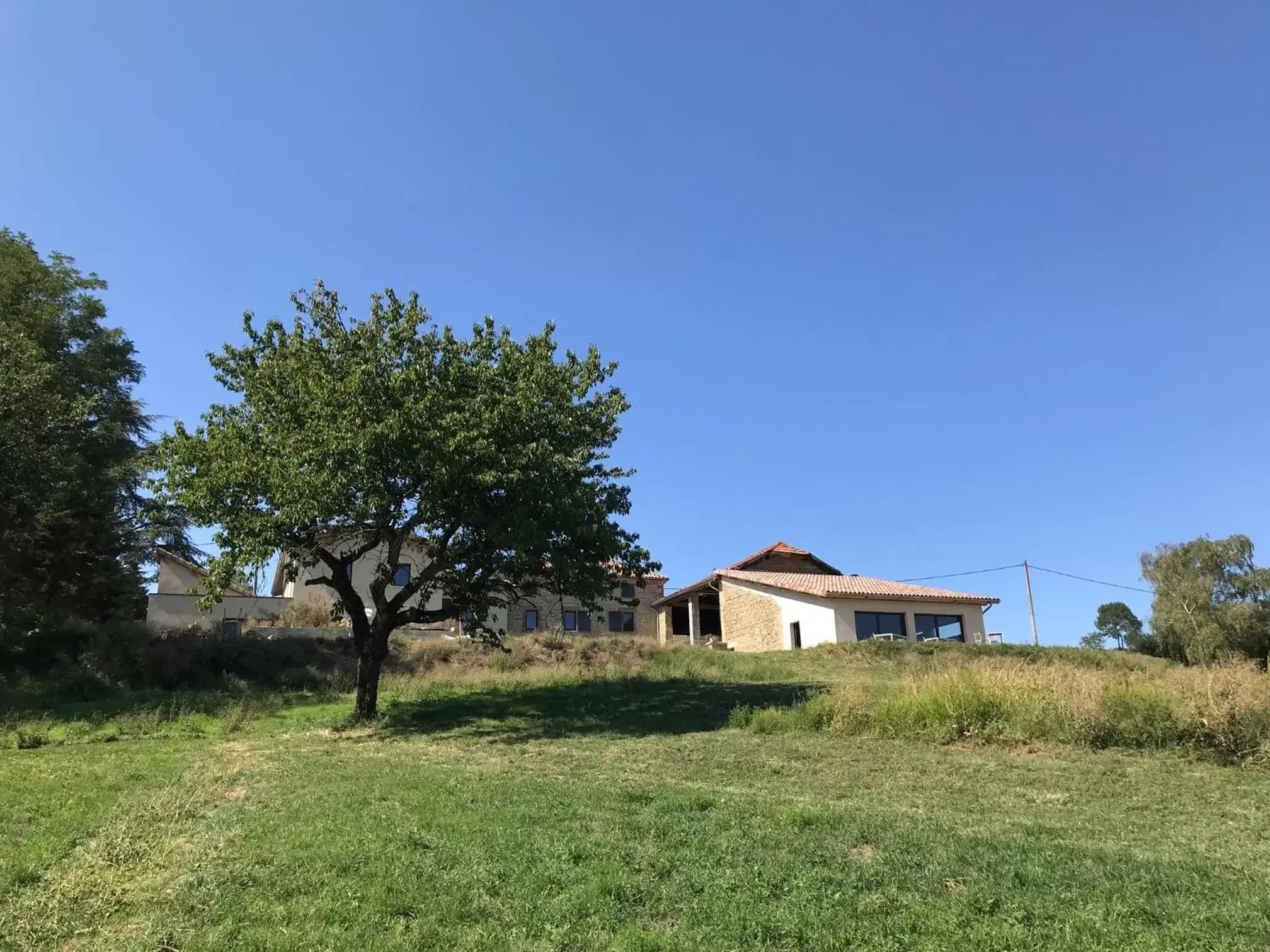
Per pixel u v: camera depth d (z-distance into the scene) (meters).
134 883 6.68
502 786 10.30
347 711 21.27
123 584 32.50
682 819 8.27
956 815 8.86
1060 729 13.83
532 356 20.39
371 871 6.52
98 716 19.84
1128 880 6.21
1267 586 44.88
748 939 5.24
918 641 35.41
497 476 17.36
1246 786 10.46
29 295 29.36
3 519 23.75
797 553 50.50
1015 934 5.18
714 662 30.23
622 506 21.17
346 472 17.56
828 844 7.23
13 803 9.85
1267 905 5.62
